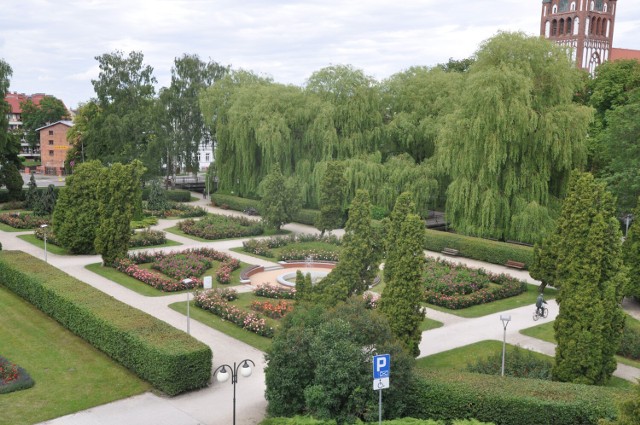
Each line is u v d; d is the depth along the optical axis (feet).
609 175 145.38
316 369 51.16
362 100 171.42
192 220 162.91
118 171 113.80
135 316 73.31
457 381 55.52
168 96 232.94
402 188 155.74
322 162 168.86
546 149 125.39
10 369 64.64
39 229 145.18
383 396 51.55
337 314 55.93
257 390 63.72
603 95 168.66
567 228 63.72
